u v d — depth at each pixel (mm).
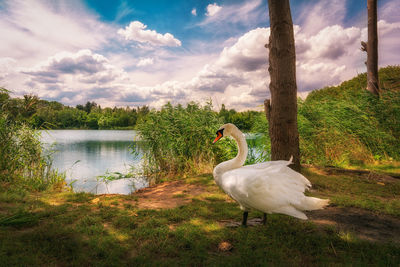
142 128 10570
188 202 5133
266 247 3035
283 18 5793
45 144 8375
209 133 9641
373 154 9648
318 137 9609
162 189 6656
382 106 10656
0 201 4633
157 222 3789
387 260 2727
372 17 12133
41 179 7012
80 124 72812
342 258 2816
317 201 3121
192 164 9359
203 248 2986
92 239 3100
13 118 7559
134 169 10844
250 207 3510
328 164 8906
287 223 3828
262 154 9555
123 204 4859
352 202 4770
